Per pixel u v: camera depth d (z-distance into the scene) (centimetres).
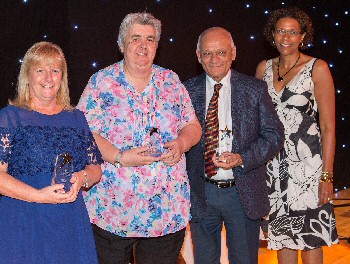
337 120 717
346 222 574
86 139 271
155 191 286
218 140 322
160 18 493
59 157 253
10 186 245
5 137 252
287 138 360
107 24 451
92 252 268
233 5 557
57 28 421
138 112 288
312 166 359
